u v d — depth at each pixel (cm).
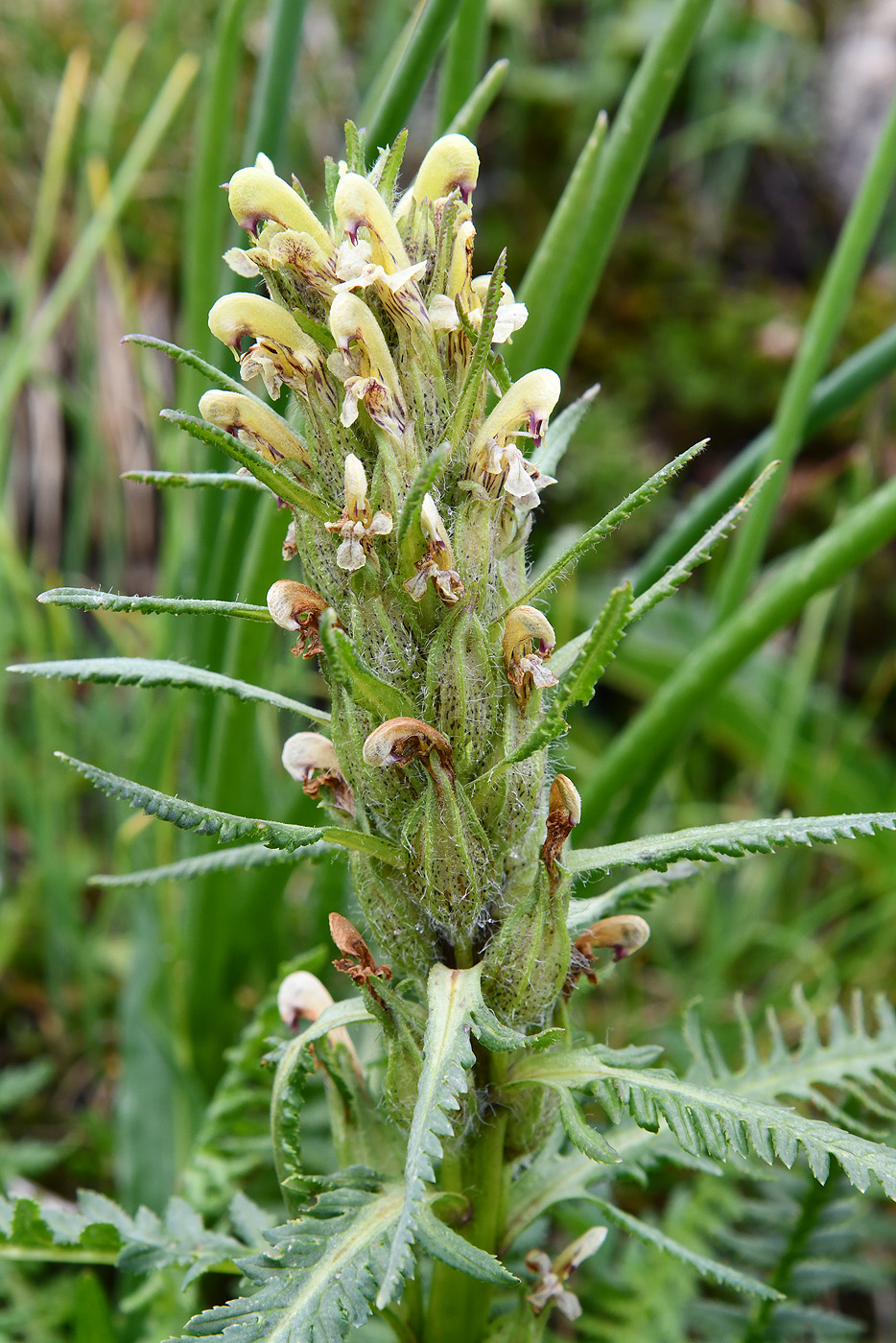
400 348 24
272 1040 27
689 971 45
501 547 24
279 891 37
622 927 26
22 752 50
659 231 66
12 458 56
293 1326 23
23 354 45
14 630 50
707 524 34
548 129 65
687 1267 31
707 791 55
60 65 61
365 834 24
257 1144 32
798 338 62
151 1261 27
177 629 38
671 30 31
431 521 23
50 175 48
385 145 31
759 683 53
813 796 50
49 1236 27
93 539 57
